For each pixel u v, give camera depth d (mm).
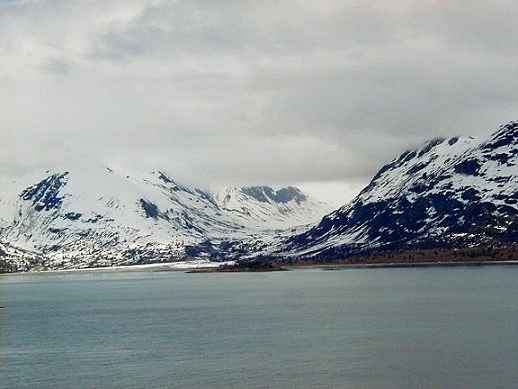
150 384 171125
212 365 190125
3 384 175750
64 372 186875
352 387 163500
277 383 168750
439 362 184375
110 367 191625
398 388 161125
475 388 158750
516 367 176500
